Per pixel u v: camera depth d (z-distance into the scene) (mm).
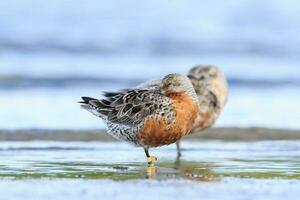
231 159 13555
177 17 32406
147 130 12234
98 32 30047
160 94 12336
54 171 11812
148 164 12633
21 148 14508
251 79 24469
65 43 28844
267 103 20797
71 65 25906
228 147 15211
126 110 12453
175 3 33531
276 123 17922
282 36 30922
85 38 29438
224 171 12023
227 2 33688
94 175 11430
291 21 32406
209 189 10281
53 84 23156
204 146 15297
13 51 27562
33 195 9781
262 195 9938
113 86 23188
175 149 14906
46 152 14109
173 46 29672
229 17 32531
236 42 30297
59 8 31281
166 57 28484
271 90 23078
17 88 22406
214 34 31141
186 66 26891
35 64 25641
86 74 24578
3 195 9766
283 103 20844
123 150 14555
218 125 17547
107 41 29406
